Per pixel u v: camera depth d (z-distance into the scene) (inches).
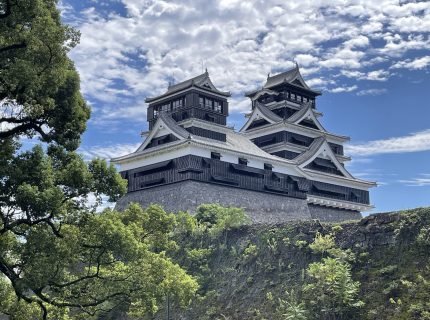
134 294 896.9
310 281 1440.7
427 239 1288.1
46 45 741.9
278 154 3314.5
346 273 1285.7
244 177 2758.4
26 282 726.5
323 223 1614.2
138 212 987.9
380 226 1416.1
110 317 1706.4
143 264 930.1
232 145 2854.3
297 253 1577.3
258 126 3508.9
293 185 3011.8
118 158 2861.7
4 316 1087.0
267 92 3666.3
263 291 1536.7
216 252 1838.1
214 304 1603.1
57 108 818.8
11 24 737.0
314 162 3228.3
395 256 1328.7
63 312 977.5
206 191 2564.0
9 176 738.8
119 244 818.2
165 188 2635.3
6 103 787.4
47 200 723.4
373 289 1275.8
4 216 773.9
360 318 1224.2
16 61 711.7
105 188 855.7
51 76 750.5
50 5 816.3
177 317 1627.7
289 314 1310.3
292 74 3700.8
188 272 1784.0
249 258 1694.1
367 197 3494.1
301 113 3452.3
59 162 850.8
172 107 2994.6
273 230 1733.5
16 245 821.2
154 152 2677.2
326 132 3565.5
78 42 782.5
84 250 840.3
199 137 2743.6
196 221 2007.9
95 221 823.1
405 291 1219.2
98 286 913.5
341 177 3292.3
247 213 2677.2
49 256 759.1
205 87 2901.1
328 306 1284.4
